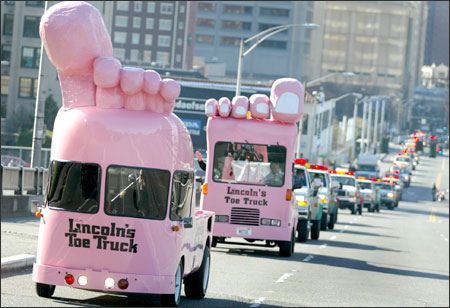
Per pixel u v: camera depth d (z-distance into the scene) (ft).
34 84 472.85
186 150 64.39
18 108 471.21
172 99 63.00
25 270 82.07
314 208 157.07
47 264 61.31
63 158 61.82
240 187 119.55
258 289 82.64
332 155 595.06
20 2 471.21
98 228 61.05
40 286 63.52
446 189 588.50
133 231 61.11
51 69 471.21
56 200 61.52
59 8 61.98
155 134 61.82
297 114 118.21
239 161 119.85
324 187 193.36
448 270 120.57
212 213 72.79
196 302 69.15
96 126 61.67
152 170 61.67
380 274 107.34
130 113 62.23
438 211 422.00
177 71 545.85
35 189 151.02
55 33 61.36
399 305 78.18
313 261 117.19
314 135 478.18
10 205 139.33
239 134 119.65
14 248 93.15
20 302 60.34
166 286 61.57
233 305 69.31
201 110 363.76
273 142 119.34
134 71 61.77
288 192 119.14
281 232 119.24
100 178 61.36
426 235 214.90
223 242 136.46
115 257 61.05
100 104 62.39
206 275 72.33
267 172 119.55
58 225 61.26
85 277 60.90
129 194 61.41
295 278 94.68
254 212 119.44
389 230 221.66
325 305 73.97
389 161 639.76
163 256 61.46
